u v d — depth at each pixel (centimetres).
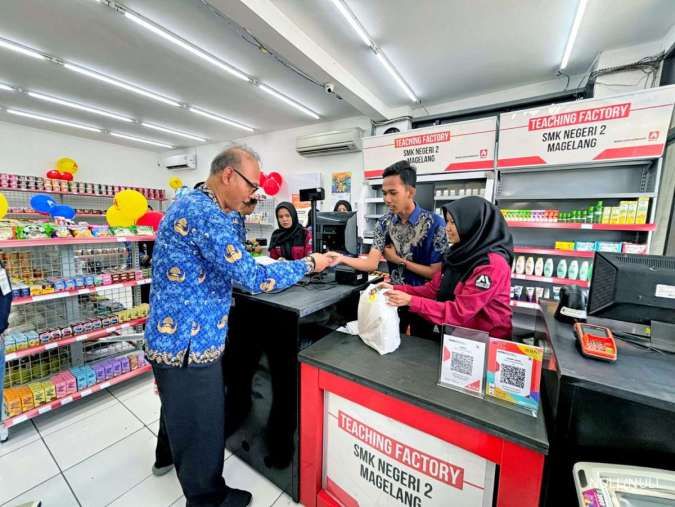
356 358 125
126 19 286
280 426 147
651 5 262
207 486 132
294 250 321
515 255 350
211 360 122
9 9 273
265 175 609
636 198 300
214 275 120
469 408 91
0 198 202
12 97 482
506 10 271
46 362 232
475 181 397
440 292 151
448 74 386
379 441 114
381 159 426
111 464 174
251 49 336
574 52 334
